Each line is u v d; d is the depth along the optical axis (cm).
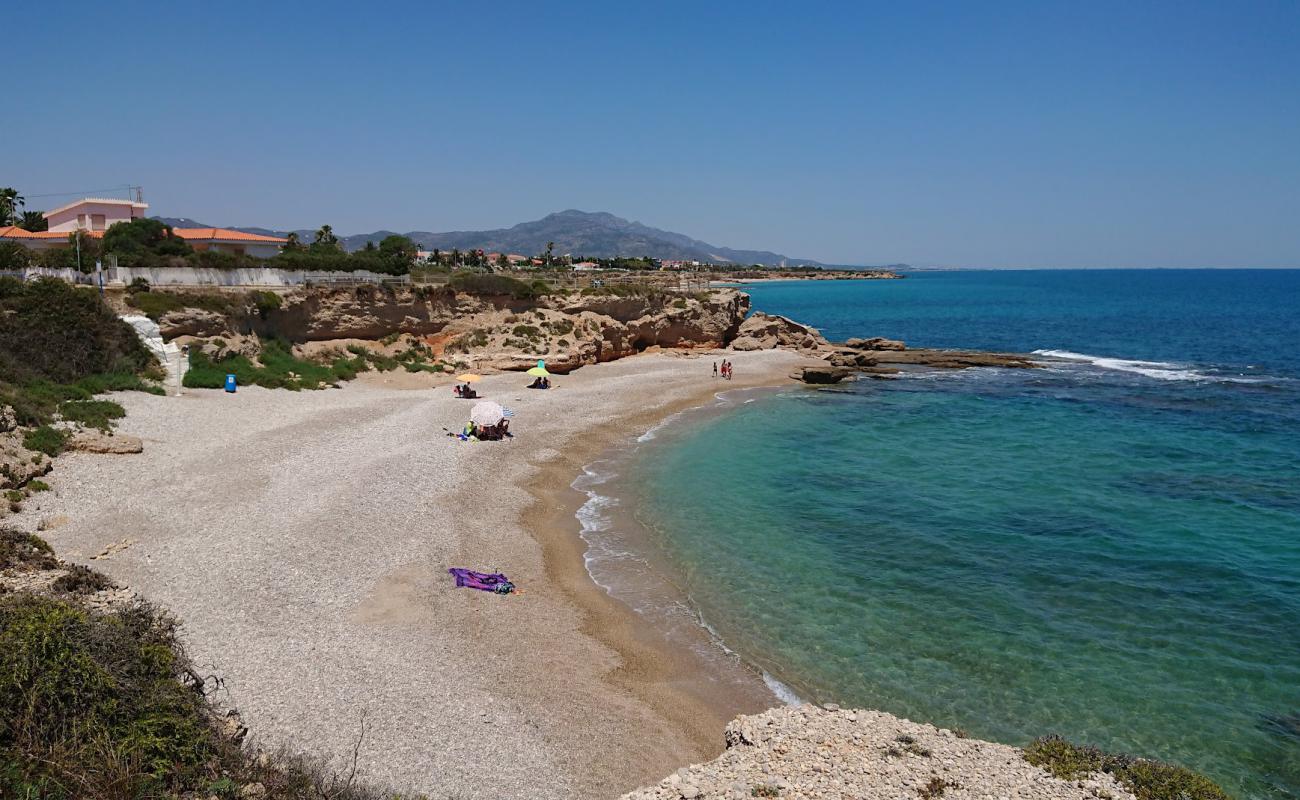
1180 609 2148
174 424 3338
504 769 1408
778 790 1254
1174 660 1883
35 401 2942
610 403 4928
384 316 5659
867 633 2027
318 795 1046
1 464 2298
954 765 1351
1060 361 7175
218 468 2867
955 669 1852
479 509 2841
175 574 1984
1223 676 1812
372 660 1717
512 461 3509
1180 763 1510
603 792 1386
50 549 1659
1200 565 2441
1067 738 1584
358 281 5603
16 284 3647
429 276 6581
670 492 3203
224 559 2108
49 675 942
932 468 3588
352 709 1519
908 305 16425
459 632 1919
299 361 4931
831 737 1442
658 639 1992
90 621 1072
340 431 3638
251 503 2553
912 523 2841
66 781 876
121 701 980
